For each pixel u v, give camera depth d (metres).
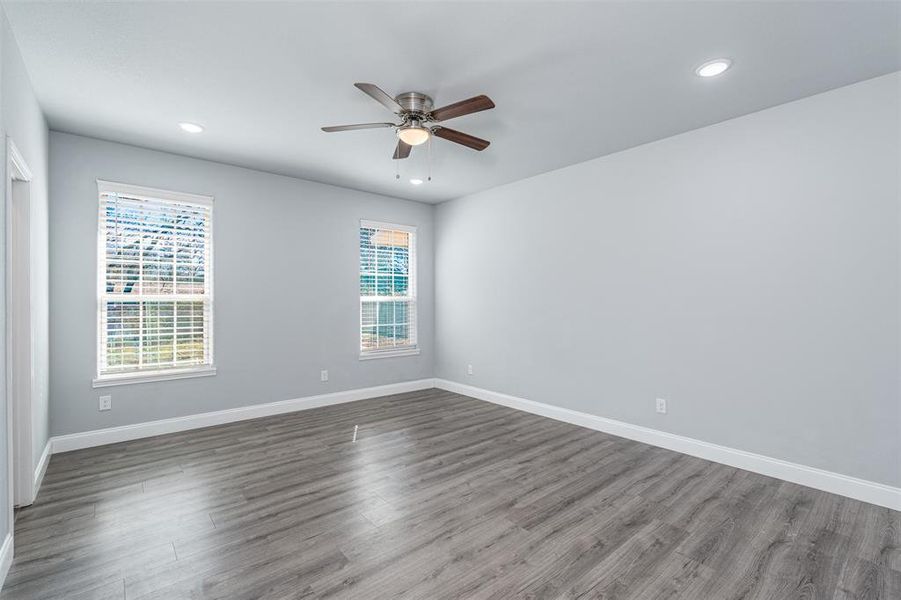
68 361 3.41
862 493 2.59
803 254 2.83
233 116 3.10
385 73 2.52
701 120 3.17
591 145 3.68
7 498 1.94
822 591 1.81
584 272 4.13
